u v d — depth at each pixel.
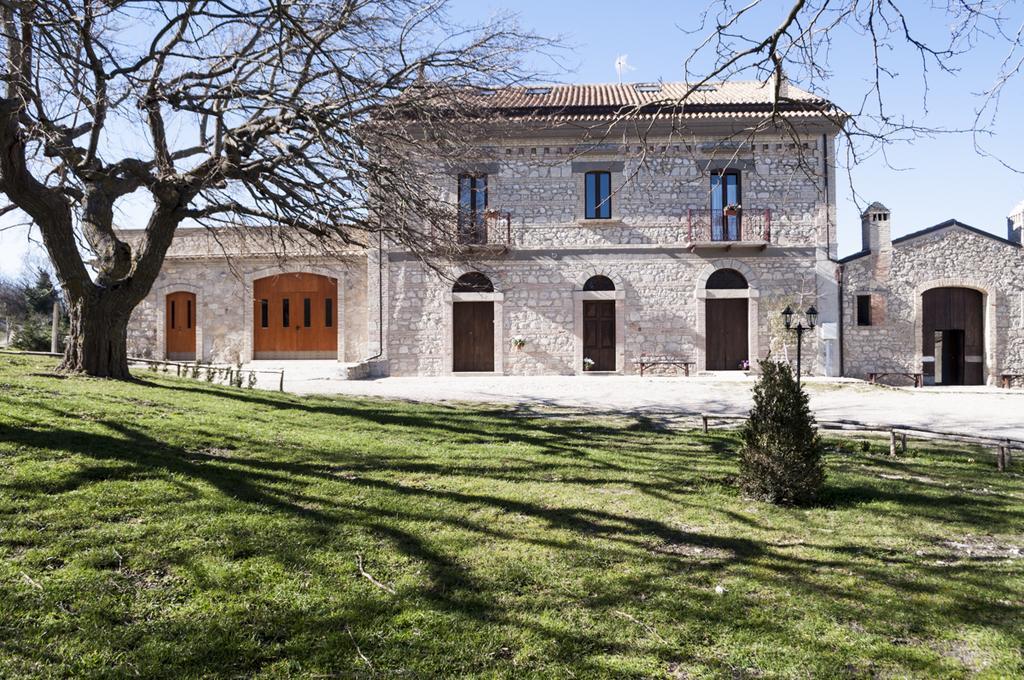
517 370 20.39
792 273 19.95
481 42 9.77
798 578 4.40
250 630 3.42
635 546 4.94
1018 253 19.81
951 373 20.88
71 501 4.86
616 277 20.25
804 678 3.19
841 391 17.03
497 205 20.22
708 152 19.77
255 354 21.78
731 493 6.64
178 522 4.67
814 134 19.50
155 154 9.94
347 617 3.59
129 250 11.25
